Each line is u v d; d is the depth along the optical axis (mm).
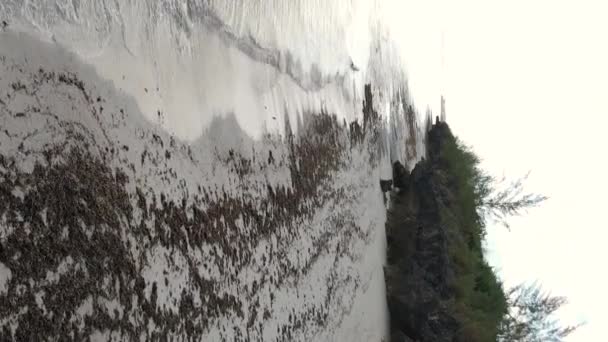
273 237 4012
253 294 3592
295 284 4238
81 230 2340
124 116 2721
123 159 2660
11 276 2010
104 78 2633
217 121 3561
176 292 2865
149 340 2635
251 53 4180
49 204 2211
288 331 3984
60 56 2398
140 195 2723
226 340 3225
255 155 3992
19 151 2133
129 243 2594
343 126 6379
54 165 2273
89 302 2322
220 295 3227
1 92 2107
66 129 2363
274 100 4516
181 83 3230
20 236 2070
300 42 5246
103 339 2369
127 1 2832
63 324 2184
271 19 4570
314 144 5289
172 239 2896
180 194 3035
